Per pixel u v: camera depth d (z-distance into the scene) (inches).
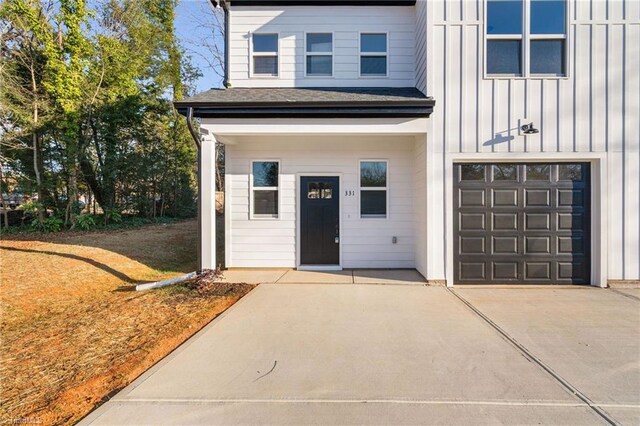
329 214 323.6
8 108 505.0
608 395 113.0
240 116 263.6
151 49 668.1
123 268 314.7
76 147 556.1
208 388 117.5
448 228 261.6
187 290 243.1
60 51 530.6
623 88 252.2
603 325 176.2
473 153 257.9
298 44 330.6
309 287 255.6
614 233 254.5
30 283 253.0
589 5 250.7
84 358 139.8
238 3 329.4
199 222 273.6
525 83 255.0
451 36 257.3
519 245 263.7
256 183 326.3
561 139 253.9
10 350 148.9
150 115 697.0
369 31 328.5
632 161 253.0
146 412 104.3
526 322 181.2
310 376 125.6
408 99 252.7
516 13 255.6
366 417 102.0
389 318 187.9
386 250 323.0
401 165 320.8
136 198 693.3
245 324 178.4
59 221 557.9
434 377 124.7
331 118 262.1
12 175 561.3
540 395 113.0
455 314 194.5
